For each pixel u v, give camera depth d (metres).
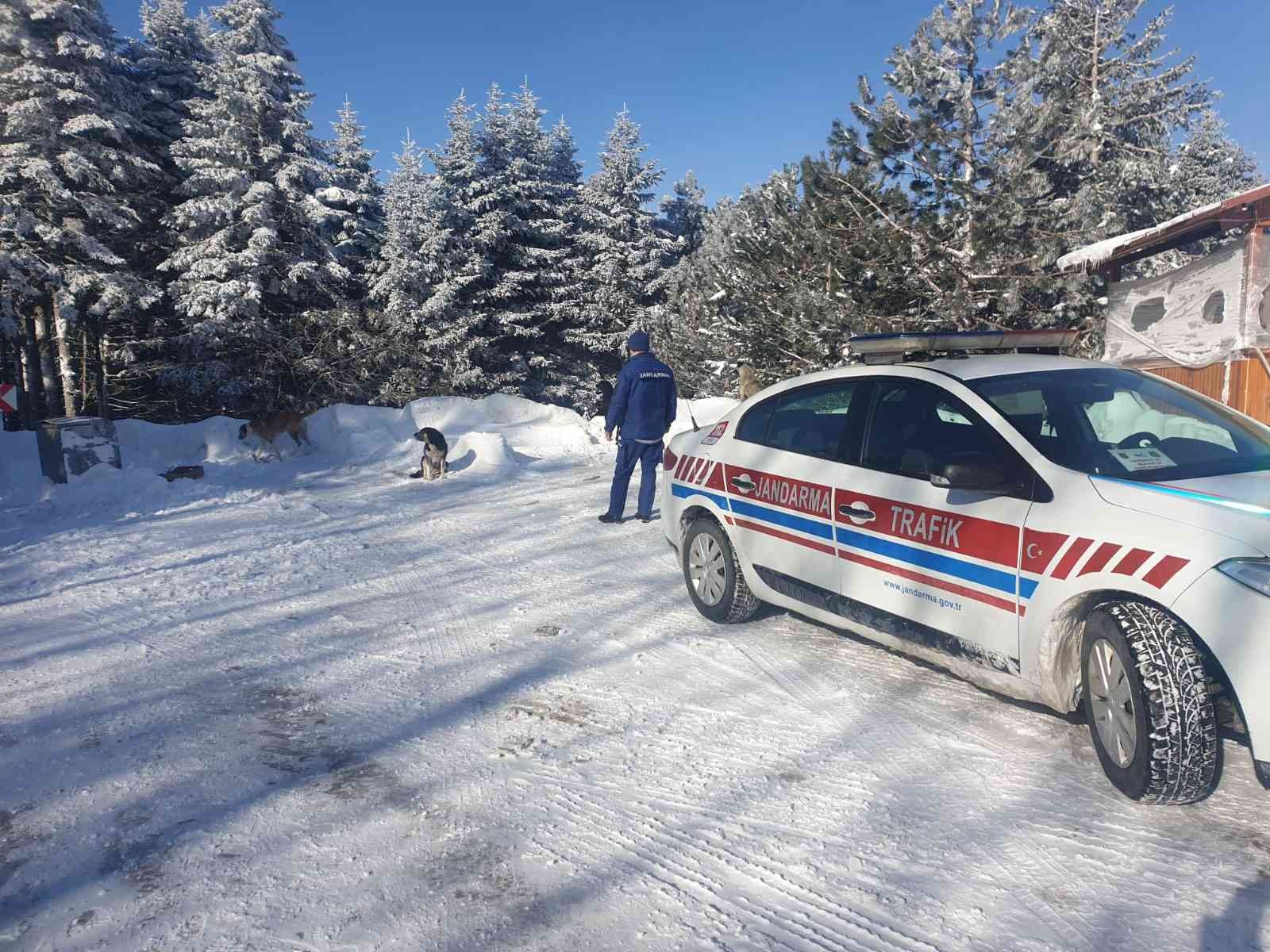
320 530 8.68
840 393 4.58
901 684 4.25
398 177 32.31
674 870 2.78
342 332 26.31
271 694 4.38
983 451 3.68
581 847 2.93
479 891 2.69
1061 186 15.70
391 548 7.80
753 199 21.66
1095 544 3.08
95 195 25.02
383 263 32.91
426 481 11.85
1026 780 3.29
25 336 28.20
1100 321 13.18
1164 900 2.55
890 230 14.20
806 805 3.17
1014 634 3.37
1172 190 24.80
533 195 39.50
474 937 2.46
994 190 13.77
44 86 23.77
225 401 26.97
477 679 4.53
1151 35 25.97
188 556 7.56
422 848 2.93
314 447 14.31
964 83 14.64
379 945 2.44
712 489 5.23
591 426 15.05
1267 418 9.58
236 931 2.50
